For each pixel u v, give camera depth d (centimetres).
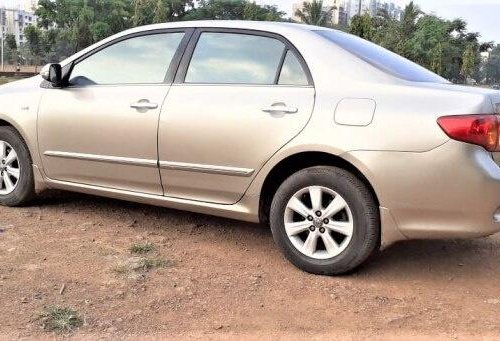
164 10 9044
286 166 421
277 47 430
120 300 355
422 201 369
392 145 371
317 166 401
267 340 317
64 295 358
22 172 534
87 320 329
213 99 433
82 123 489
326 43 418
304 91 406
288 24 446
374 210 385
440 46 7138
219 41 455
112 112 474
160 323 330
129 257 425
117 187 487
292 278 400
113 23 9062
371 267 427
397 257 450
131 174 473
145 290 370
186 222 517
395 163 370
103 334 316
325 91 399
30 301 348
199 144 433
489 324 343
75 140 495
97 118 481
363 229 386
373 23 6706
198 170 438
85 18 8731
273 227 418
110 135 475
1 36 10931
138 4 9006
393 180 372
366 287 390
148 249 442
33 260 412
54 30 9094
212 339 316
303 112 399
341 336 323
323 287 386
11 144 538
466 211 365
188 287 378
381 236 386
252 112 415
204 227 505
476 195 362
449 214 368
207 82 446
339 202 392
